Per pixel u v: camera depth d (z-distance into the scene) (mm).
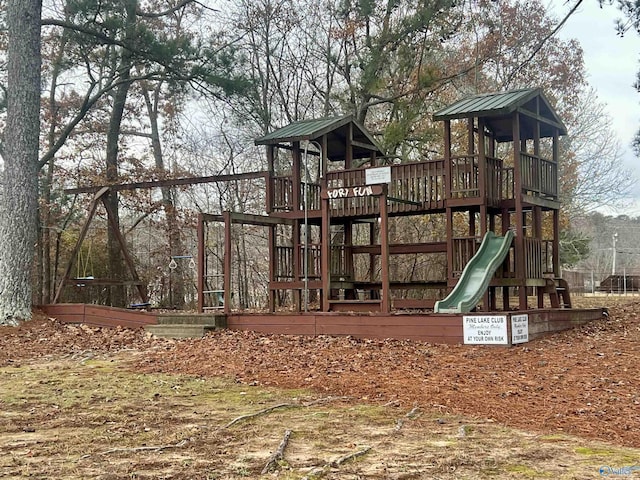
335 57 26312
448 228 14609
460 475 5188
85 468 5414
